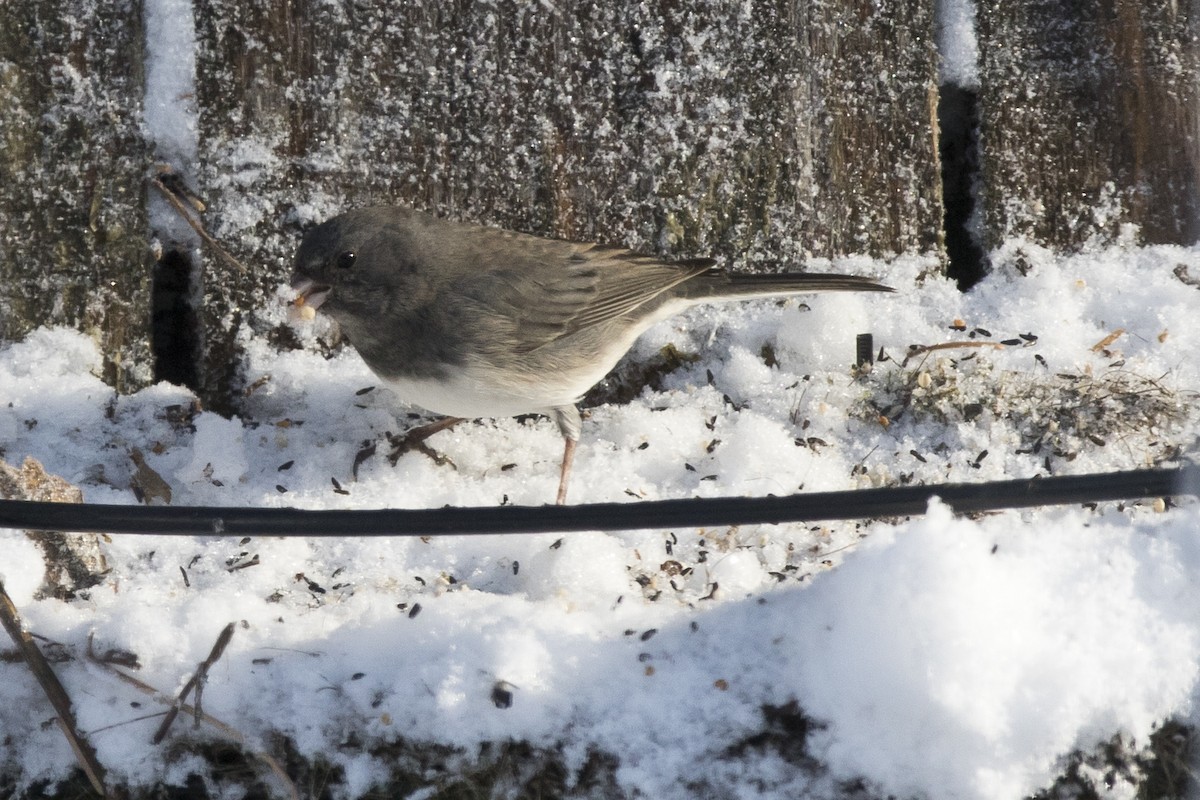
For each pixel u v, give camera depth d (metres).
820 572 3.64
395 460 4.39
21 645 3.25
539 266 4.32
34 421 4.37
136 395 4.49
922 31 4.81
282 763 3.22
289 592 3.78
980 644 2.84
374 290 4.22
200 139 4.62
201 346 4.62
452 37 4.67
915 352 4.52
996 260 4.79
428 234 4.28
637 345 4.74
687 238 4.73
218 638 3.29
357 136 4.65
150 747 3.22
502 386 4.29
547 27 4.69
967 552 2.91
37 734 3.29
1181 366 4.41
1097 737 2.97
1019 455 4.23
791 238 4.75
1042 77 4.88
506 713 3.09
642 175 4.71
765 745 3.06
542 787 3.13
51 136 4.60
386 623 3.32
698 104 4.72
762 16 4.75
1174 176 4.86
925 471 4.21
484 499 4.28
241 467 4.29
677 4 4.71
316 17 4.64
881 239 4.79
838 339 4.61
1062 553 3.12
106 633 3.34
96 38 4.63
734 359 4.66
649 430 4.47
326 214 4.63
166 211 4.65
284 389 4.58
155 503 4.16
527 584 3.82
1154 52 4.88
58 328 4.55
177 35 4.64
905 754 2.89
